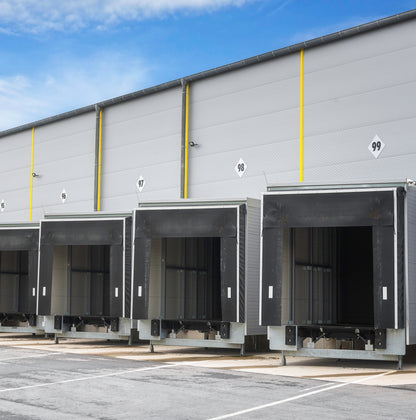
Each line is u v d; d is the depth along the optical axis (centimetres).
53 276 1862
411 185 1303
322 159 1764
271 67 1908
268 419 770
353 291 1753
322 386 1037
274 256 1347
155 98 2241
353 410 831
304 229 1498
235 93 1994
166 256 1681
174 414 798
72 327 1800
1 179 2859
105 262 2052
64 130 2589
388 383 1077
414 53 1609
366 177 1672
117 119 2370
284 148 1852
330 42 1777
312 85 1806
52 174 2619
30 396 920
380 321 1242
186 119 2111
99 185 2400
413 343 1265
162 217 1557
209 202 1538
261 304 1355
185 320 1551
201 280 1827
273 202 1352
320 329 1331
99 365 1286
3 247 1992
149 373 1172
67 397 912
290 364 1363
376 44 1684
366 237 1758
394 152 1625
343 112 1733
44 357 1434
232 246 1477
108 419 768
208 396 927
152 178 2219
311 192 1321
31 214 2688
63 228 1795
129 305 1691
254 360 1431
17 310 2267
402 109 1619
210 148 2042
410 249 1280
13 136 2825
